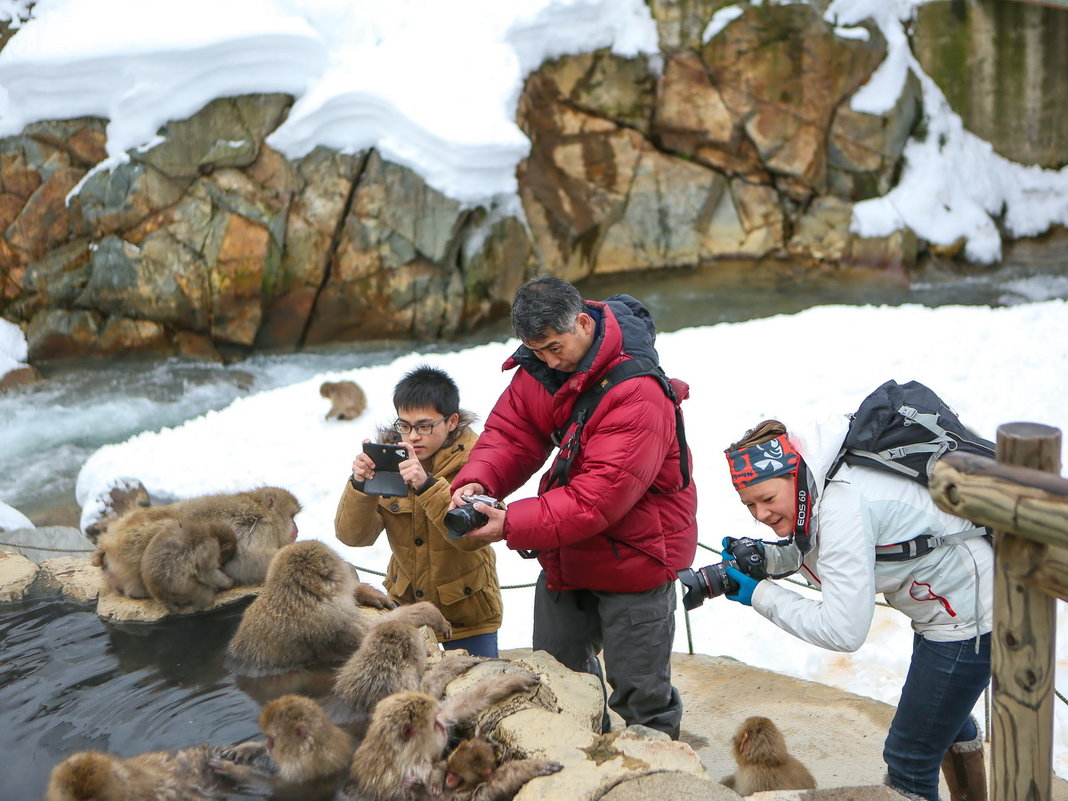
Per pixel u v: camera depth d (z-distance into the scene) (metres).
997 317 11.66
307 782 3.23
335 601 4.02
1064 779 4.91
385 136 15.05
